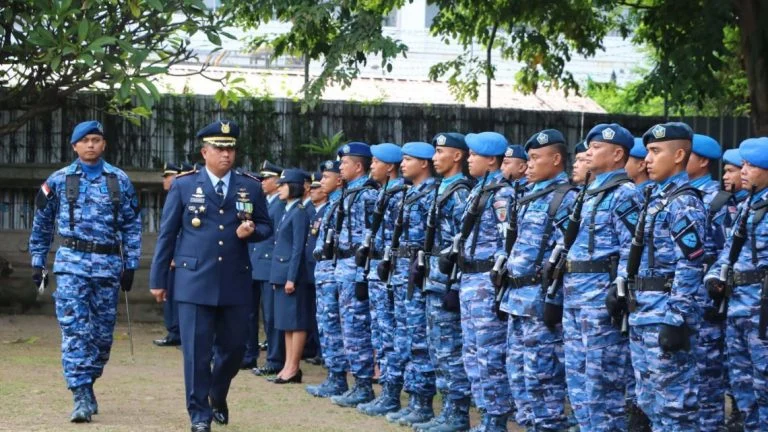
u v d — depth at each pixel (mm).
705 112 17016
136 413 8445
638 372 6309
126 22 11633
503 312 7285
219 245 7570
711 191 7844
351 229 9344
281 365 10742
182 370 10734
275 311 10258
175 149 14742
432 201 8352
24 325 13562
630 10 14961
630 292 6258
